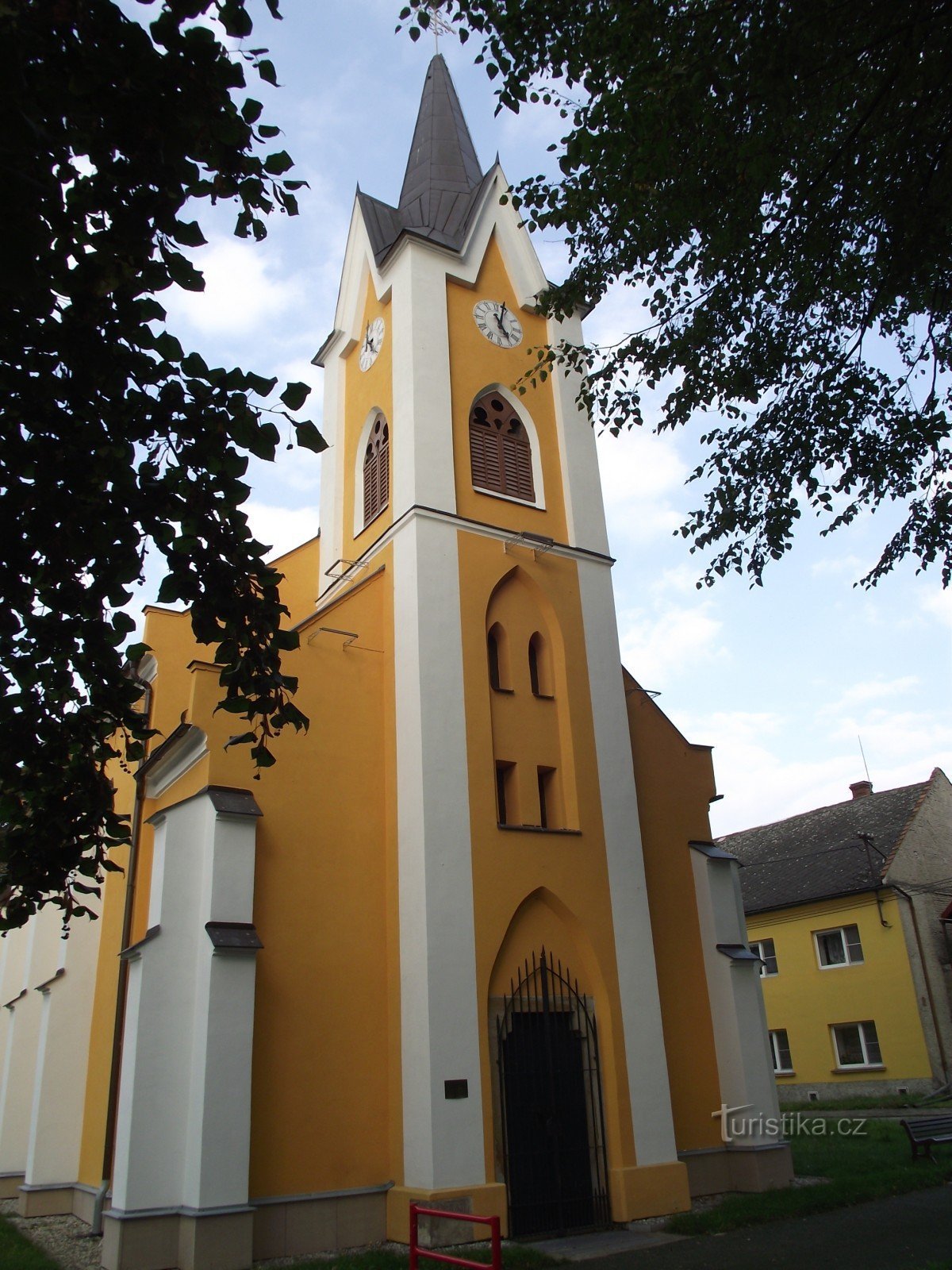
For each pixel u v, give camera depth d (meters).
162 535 6.47
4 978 25.12
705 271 12.23
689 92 10.25
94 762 8.08
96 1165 15.94
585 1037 15.73
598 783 17.72
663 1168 15.23
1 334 5.71
